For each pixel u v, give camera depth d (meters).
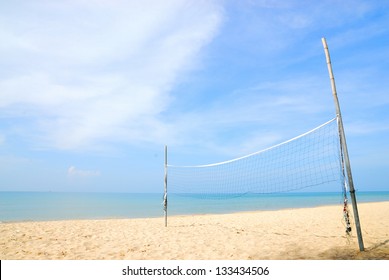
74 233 7.85
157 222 10.71
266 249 5.64
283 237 6.83
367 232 7.01
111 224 9.98
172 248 5.93
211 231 8.11
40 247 6.03
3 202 31.06
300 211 14.60
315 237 6.61
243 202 30.52
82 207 23.48
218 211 18.09
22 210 19.92
